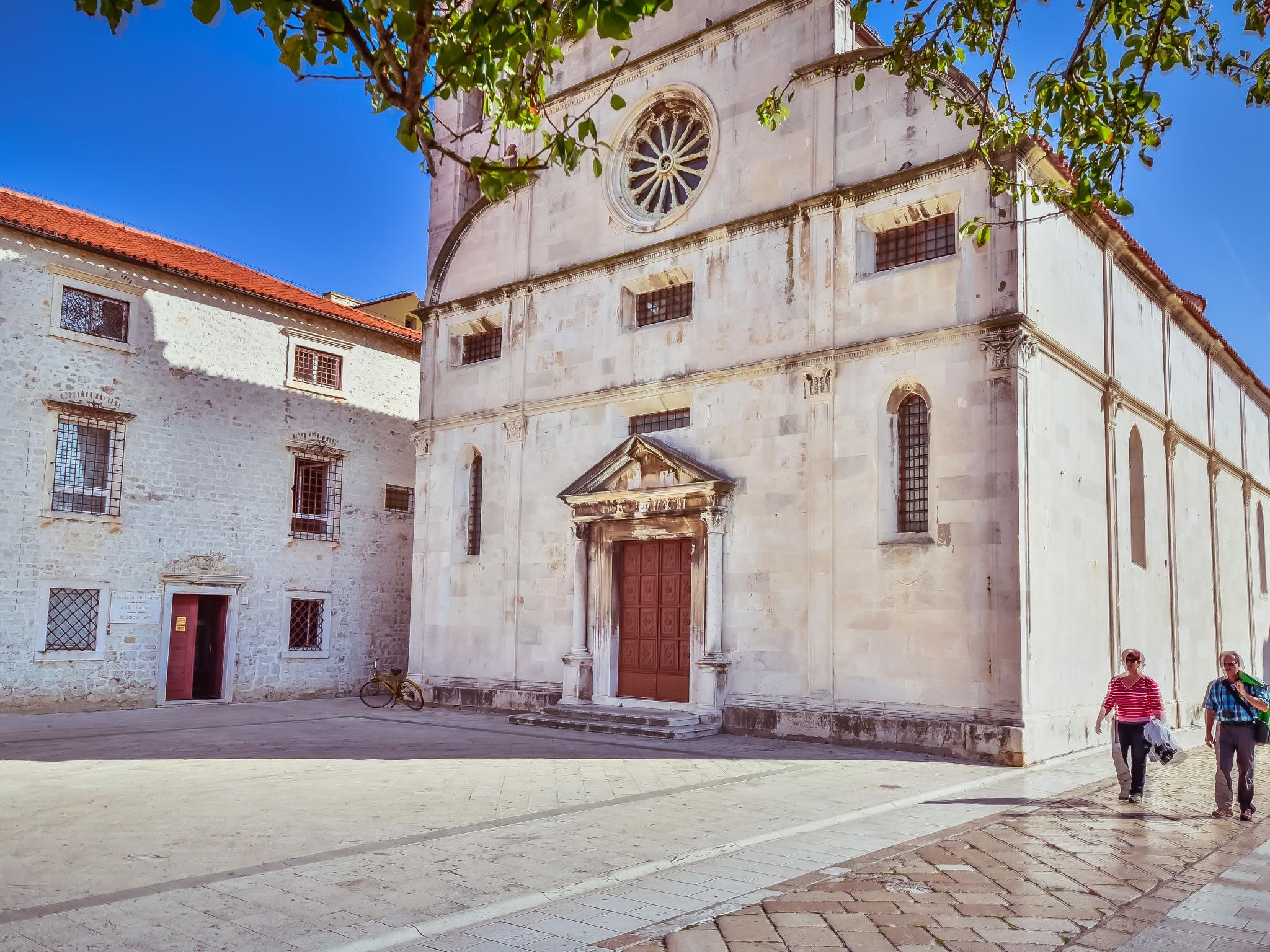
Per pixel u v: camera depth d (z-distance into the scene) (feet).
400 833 30.27
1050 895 23.57
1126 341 66.28
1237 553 91.20
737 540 60.29
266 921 21.18
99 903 22.47
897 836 30.40
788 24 62.85
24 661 67.05
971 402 51.57
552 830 30.78
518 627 72.33
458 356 82.33
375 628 90.33
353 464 89.76
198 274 77.82
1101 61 27.27
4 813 33.35
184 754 48.55
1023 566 48.91
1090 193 27.91
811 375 57.77
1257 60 26.22
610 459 66.18
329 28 20.16
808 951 19.27
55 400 69.21
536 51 22.82
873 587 53.78
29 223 69.31
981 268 52.42
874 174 57.57
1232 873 26.12
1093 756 51.26
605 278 70.74
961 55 30.40
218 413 79.56
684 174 69.41
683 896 23.34
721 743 54.65
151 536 74.49
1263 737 34.27
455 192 87.66
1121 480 63.41
